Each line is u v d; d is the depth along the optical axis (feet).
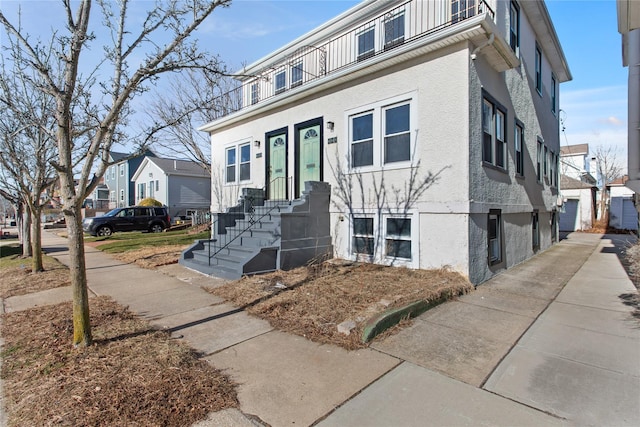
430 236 22.24
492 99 24.14
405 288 18.16
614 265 28.66
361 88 26.18
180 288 20.75
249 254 24.59
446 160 21.44
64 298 18.60
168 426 8.00
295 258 25.26
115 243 44.60
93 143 11.92
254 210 31.53
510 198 27.50
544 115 39.86
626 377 10.40
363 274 21.66
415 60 23.02
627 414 8.58
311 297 17.22
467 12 24.63
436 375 10.51
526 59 32.58
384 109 24.95
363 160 26.35
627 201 68.54
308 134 30.83
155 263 28.76
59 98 11.46
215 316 15.64
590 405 8.97
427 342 12.94
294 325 14.30
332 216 28.30
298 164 31.65
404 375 10.50
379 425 8.18
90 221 61.52
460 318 15.57
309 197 26.66
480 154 22.03
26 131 22.90
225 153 40.68
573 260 31.27
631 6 18.61
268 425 8.14
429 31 24.98
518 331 14.05
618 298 18.75
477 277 21.47
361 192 26.30
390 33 30.12
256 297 17.84
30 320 14.78
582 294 19.60
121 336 12.96
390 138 24.67
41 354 11.39
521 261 30.04
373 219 25.62
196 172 97.86
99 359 11.00
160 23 12.56
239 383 9.99
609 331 14.06
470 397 9.34
